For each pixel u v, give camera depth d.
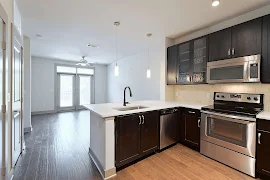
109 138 2.04
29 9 2.38
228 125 2.26
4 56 1.72
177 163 2.37
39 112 6.46
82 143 3.22
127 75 6.18
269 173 1.85
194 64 3.07
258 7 2.31
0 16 1.59
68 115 6.15
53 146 3.04
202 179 1.96
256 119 1.96
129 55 5.86
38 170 2.17
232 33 2.44
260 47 2.12
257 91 2.42
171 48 3.59
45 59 6.58
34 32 3.43
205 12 2.47
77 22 2.87
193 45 3.08
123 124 2.19
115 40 3.97
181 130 3.07
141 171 2.15
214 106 2.73
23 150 2.83
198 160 2.46
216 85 3.00
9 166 1.95
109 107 2.64
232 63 2.39
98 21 2.82
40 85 6.48
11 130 2.04
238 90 2.66
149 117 2.57
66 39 3.91
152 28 3.16
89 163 2.39
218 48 2.63
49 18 2.70
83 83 7.80
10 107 2.01
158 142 2.73
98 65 8.20
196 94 3.37
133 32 3.38
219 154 2.37
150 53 4.88
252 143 1.99
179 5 2.25
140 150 2.43
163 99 3.83
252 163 1.99
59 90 7.09
